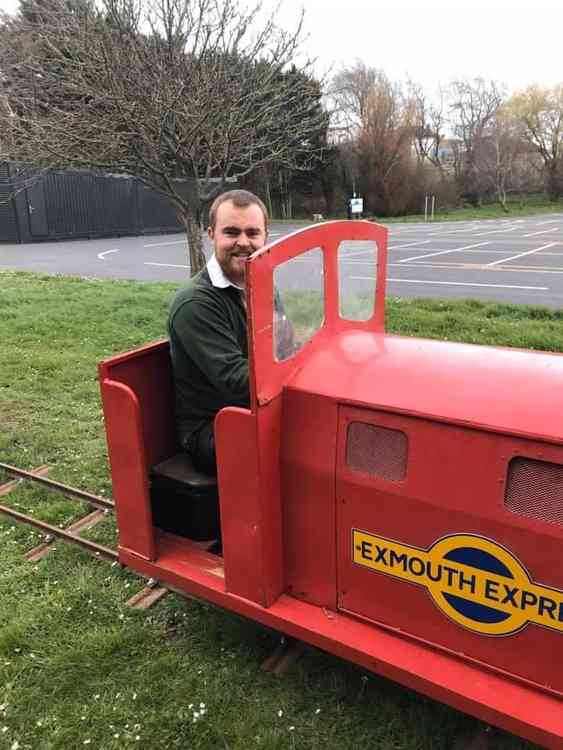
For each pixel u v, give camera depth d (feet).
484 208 175.83
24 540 12.41
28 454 16.14
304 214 150.20
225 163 26.37
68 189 85.46
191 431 9.34
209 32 22.74
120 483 9.12
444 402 6.72
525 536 6.19
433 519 6.75
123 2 21.94
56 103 25.53
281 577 8.13
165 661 9.02
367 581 7.47
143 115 22.25
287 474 7.75
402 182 149.38
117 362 9.02
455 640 6.93
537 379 6.72
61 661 9.14
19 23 25.53
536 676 6.47
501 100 189.26
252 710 8.22
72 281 45.91
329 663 8.88
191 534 9.53
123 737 7.96
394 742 7.75
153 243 80.69
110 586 10.82
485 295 37.06
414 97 168.25
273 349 7.34
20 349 25.82
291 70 26.94
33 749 7.86
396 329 27.66
